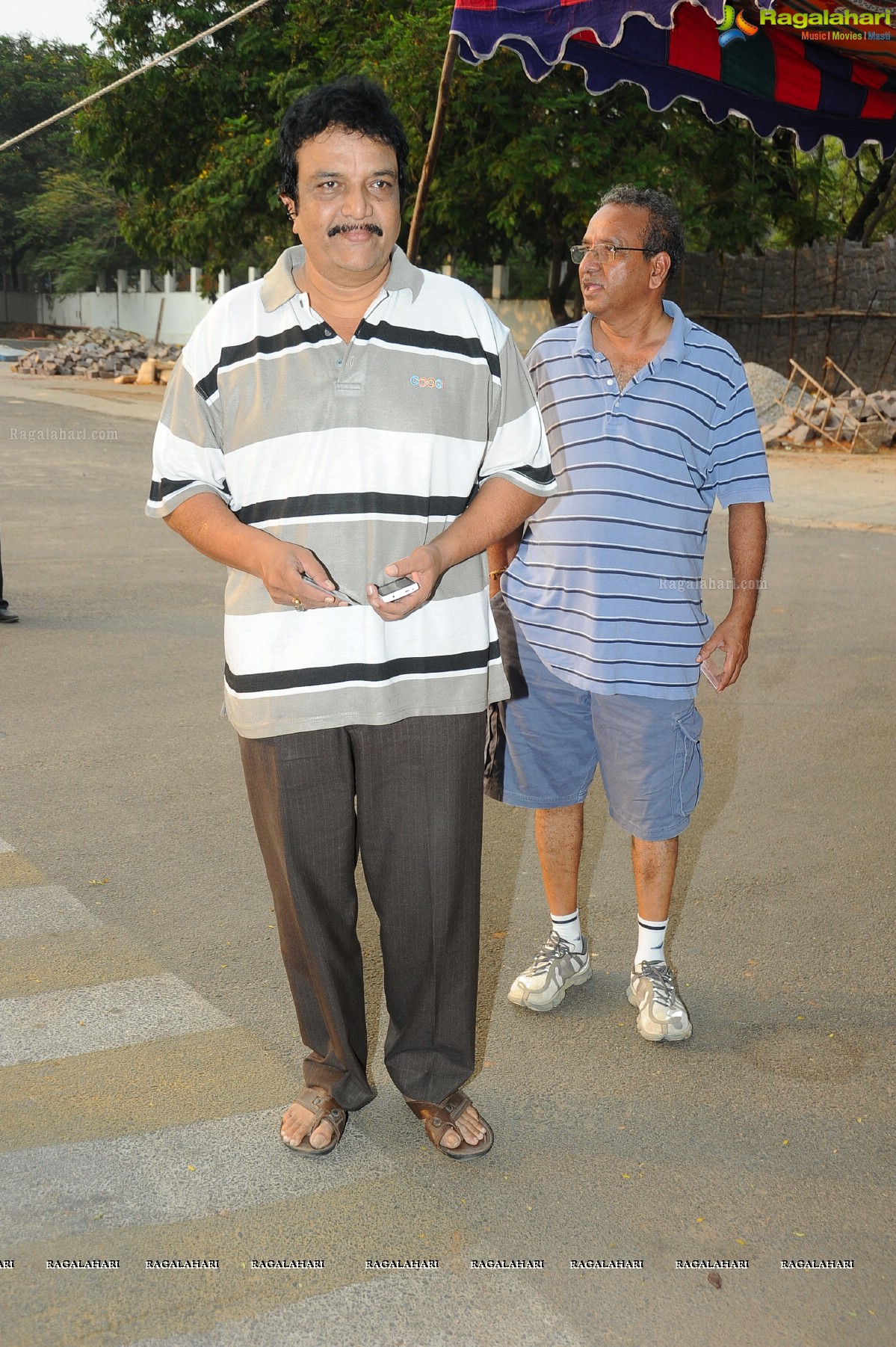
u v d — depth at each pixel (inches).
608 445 106.6
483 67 650.8
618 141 713.0
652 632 107.0
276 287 79.4
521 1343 77.7
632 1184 93.0
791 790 180.5
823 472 577.9
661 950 116.3
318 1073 96.3
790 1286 83.1
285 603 78.2
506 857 154.9
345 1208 89.4
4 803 165.2
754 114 221.6
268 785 85.6
